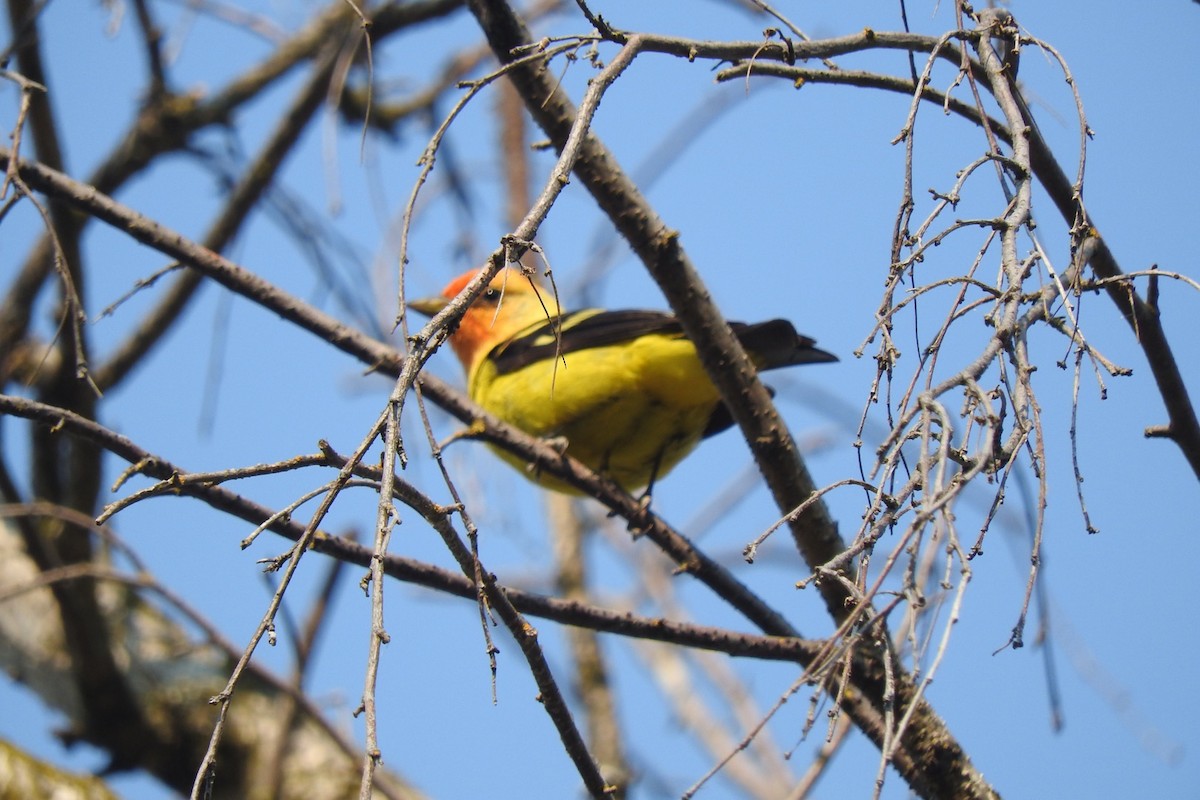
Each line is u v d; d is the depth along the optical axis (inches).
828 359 472.1
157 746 494.9
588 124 243.4
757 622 382.0
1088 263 301.1
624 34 276.8
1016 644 213.8
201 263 362.9
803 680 212.1
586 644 565.9
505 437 397.7
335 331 374.6
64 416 294.4
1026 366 224.2
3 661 505.4
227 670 518.9
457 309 211.2
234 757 494.6
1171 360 311.7
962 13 281.1
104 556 540.1
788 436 367.2
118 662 501.0
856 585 220.7
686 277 360.8
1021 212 241.6
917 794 329.4
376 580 187.9
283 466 228.2
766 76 293.0
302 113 534.9
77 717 496.7
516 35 348.8
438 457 210.1
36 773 391.2
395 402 203.3
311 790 477.4
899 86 301.4
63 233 489.1
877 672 337.7
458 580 327.9
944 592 201.5
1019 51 283.1
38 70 466.9
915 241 234.4
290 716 482.6
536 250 219.3
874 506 212.7
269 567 198.8
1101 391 233.1
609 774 515.2
